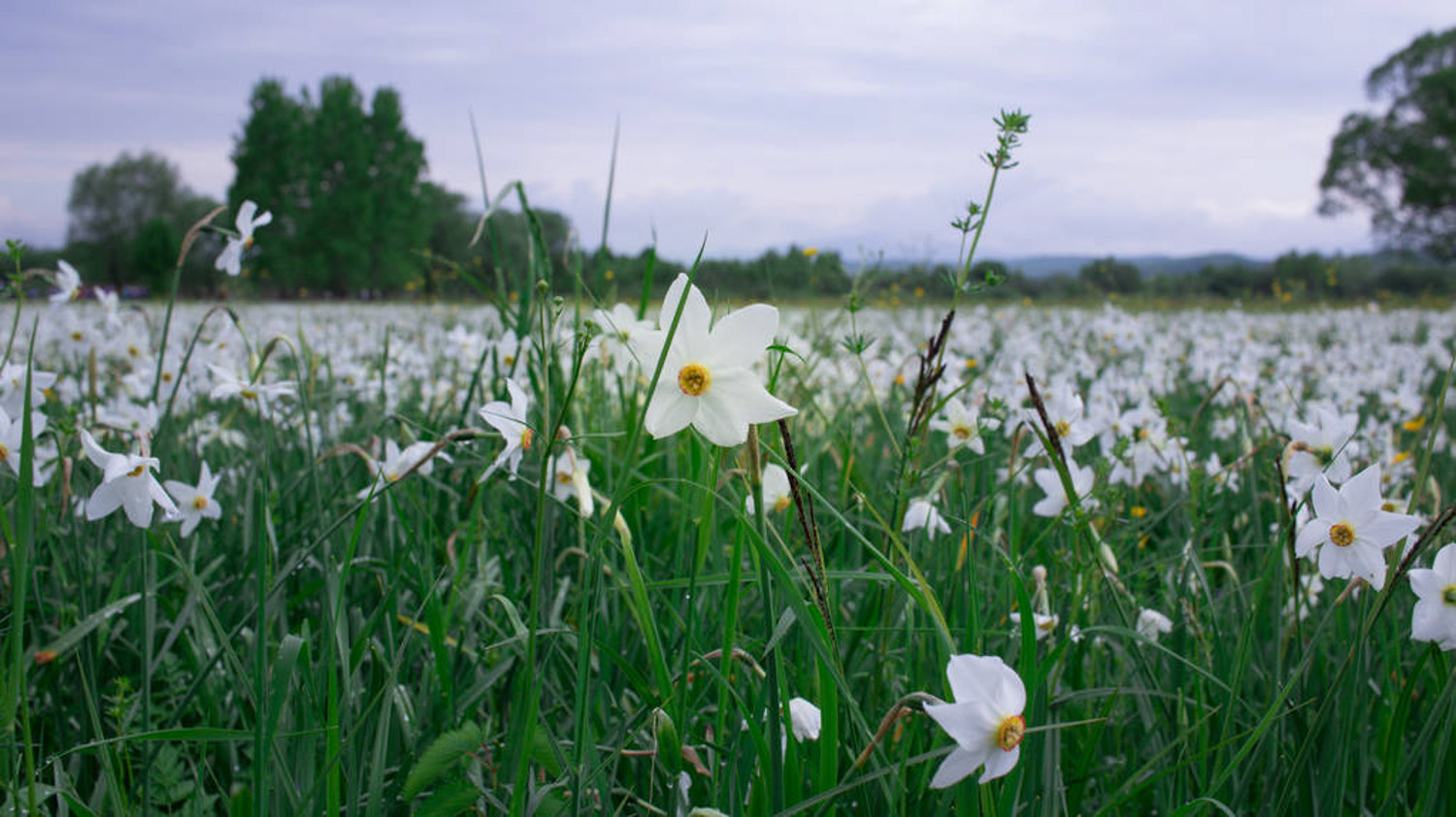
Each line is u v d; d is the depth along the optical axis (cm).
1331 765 186
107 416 327
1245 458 285
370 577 278
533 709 148
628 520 293
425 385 608
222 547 311
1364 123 5531
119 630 251
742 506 163
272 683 160
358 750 184
